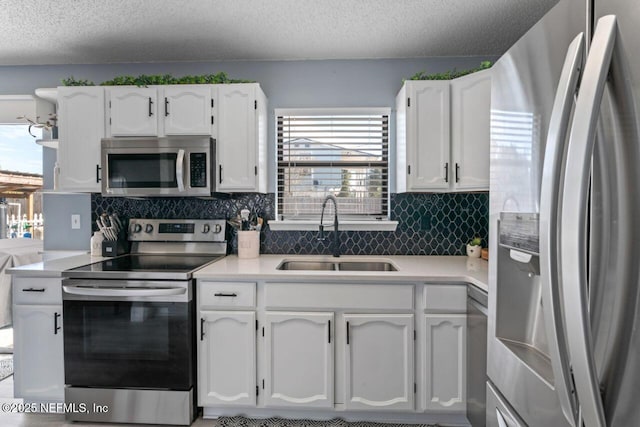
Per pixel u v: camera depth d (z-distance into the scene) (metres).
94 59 2.54
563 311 0.71
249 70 2.57
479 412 1.61
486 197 2.51
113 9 1.92
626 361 0.59
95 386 1.89
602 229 0.64
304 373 1.88
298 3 1.88
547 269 0.70
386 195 2.58
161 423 1.88
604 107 0.63
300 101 2.56
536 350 1.02
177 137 2.20
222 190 2.25
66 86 2.28
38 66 2.62
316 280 1.88
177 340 1.85
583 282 0.60
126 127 2.24
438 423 1.92
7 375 2.46
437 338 1.84
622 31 0.60
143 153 2.20
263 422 1.92
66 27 2.11
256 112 2.24
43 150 2.63
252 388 1.89
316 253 2.57
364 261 2.36
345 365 1.87
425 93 2.17
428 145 2.17
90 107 2.25
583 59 0.69
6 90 2.62
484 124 1.98
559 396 0.70
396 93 2.54
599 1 0.66
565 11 0.76
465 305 1.83
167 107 2.23
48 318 1.94
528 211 0.90
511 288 1.08
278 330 1.89
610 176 0.63
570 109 0.68
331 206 2.59
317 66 2.55
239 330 1.90
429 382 1.84
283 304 1.88
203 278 1.90
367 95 2.55
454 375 1.84
